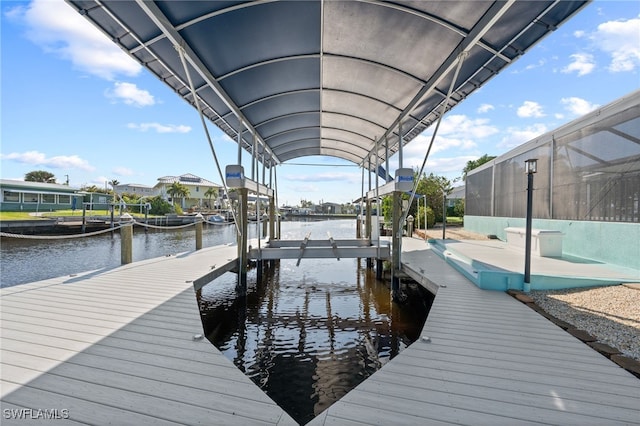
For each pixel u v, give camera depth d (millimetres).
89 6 3240
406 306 6746
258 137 8773
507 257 7211
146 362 2600
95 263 12742
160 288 4938
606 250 6156
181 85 5242
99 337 3084
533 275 4723
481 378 2350
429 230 17984
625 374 2412
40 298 4387
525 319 3602
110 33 3717
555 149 7906
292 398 3561
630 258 5562
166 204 38438
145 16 3420
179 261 7414
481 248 8930
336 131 9102
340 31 4242
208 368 2512
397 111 6688
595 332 3225
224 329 5609
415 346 2893
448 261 7152
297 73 5508
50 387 2234
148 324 3434
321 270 10664
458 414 1940
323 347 4855
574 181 7148
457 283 5254
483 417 1914
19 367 2502
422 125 7195
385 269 10492
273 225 11609
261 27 4074
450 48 4199
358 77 5566
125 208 34438
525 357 2684
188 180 56031
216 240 20688
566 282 4703
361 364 4332
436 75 4754
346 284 8727
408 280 8109
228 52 4508
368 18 3943
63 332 3201
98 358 2658
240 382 2316
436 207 24375
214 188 56312
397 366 2523
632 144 5512
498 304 4160
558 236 7215
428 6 3494
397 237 6922
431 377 2361
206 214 40656
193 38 4039
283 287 8438
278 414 1959
